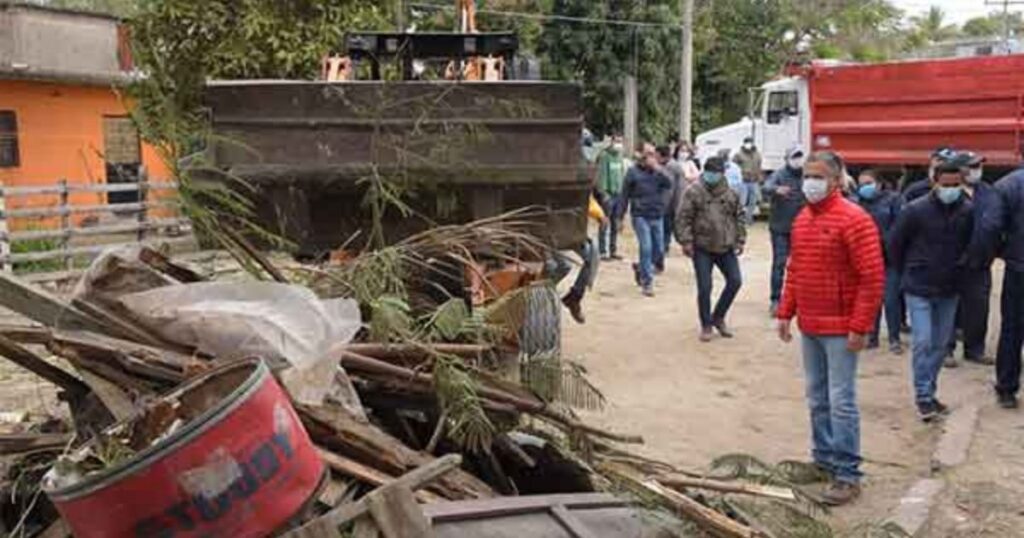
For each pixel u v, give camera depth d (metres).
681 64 30.77
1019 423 7.05
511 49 8.01
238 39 12.14
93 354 3.37
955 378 8.35
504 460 4.14
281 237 5.95
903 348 9.48
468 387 3.81
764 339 10.04
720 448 6.59
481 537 3.09
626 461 4.14
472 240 5.32
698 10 37.66
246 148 5.99
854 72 17.16
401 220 6.38
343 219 6.37
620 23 30.92
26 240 13.40
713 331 10.32
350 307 3.64
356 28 12.49
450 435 3.85
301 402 3.35
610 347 9.69
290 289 3.53
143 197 13.70
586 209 6.41
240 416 2.71
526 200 6.36
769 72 39.09
